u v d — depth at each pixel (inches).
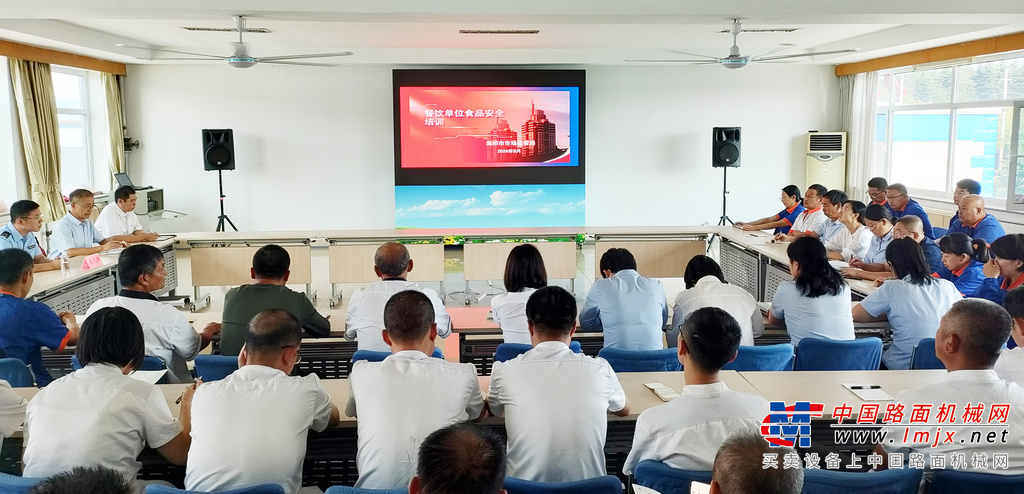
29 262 133.1
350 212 392.8
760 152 401.1
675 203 403.2
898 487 74.1
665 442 80.0
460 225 384.5
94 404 82.5
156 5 195.6
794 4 207.9
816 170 391.5
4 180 298.5
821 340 127.6
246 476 79.4
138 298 128.3
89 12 196.7
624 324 141.9
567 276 270.7
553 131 379.9
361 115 386.0
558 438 85.0
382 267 140.9
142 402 85.0
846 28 287.4
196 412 82.3
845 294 139.4
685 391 82.5
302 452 83.7
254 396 82.3
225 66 376.2
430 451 49.4
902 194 239.9
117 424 82.7
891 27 294.8
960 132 339.0
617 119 395.2
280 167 386.9
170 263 264.2
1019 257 140.9
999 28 256.4
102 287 221.5
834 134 387.2
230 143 352.2
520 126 378.6
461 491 47.7
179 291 299.9
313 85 382.0
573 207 387.9
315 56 249.9
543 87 376.8
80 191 231.0
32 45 289.0
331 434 95.5
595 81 392.5
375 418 83.5
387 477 82.4
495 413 93.2
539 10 206.1
